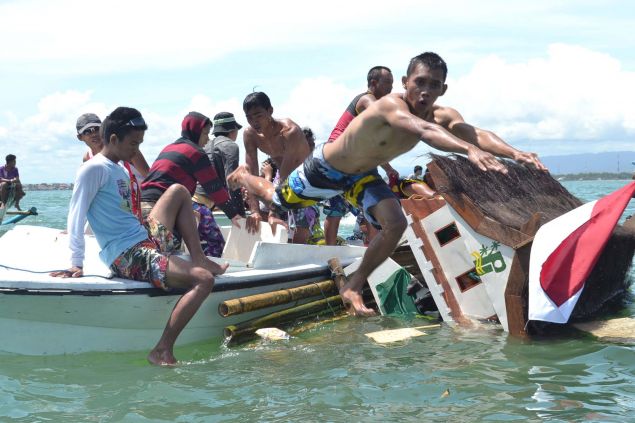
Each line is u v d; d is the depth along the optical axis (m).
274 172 8.55
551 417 3.62
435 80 4.48
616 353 4.92
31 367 4.68
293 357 4.95
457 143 3.86
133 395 4.09
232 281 5.46
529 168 6.94
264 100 7.08
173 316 4.86
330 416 3.69
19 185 17.22
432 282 6.16
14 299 4.69
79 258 5.01
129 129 5.04
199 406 3.88
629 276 7.01
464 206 5.90
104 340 5.05
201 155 6.19
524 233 5.57
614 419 3.58
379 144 4.63
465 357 4.89
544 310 5.18
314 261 6.73
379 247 5.01
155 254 4.96
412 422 3.59
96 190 4.98
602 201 5.31
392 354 5.00
